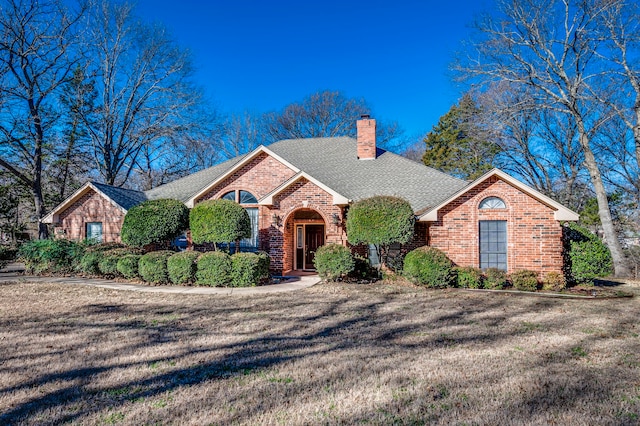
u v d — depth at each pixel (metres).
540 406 4.36
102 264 15.45
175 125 31.94
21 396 4.63
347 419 4.05
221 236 14.84
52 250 16.92
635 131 20.67
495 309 9.93
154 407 4.34
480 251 14.42
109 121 31.33
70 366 5.64
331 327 8.02
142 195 22.47
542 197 13.63
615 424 3.97
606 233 20.27
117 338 7.12
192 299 11.32
